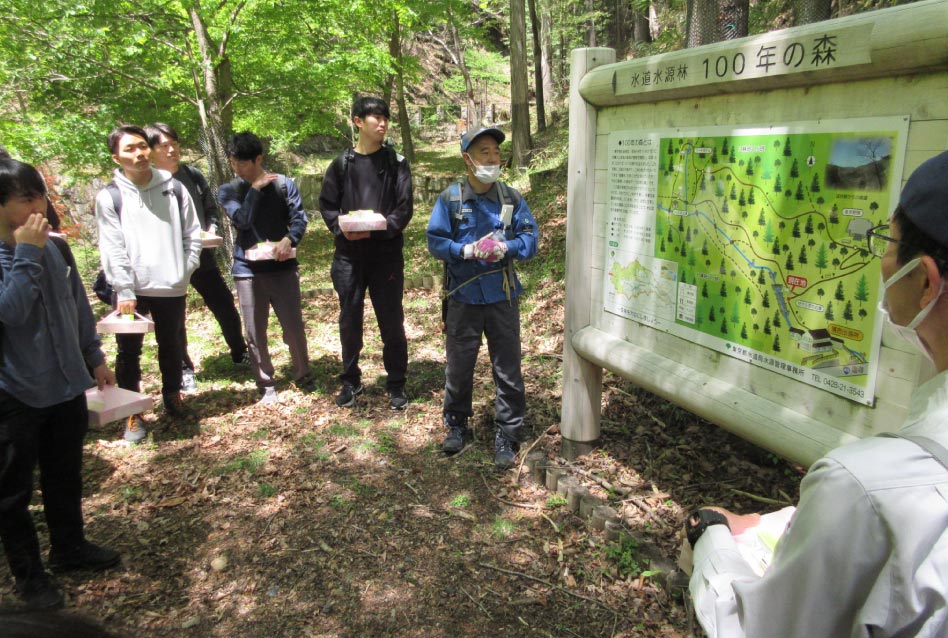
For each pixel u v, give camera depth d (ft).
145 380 15.97
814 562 2.78
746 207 7.31
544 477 10.93
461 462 11.78
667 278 8.82
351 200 13.32
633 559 8.81
